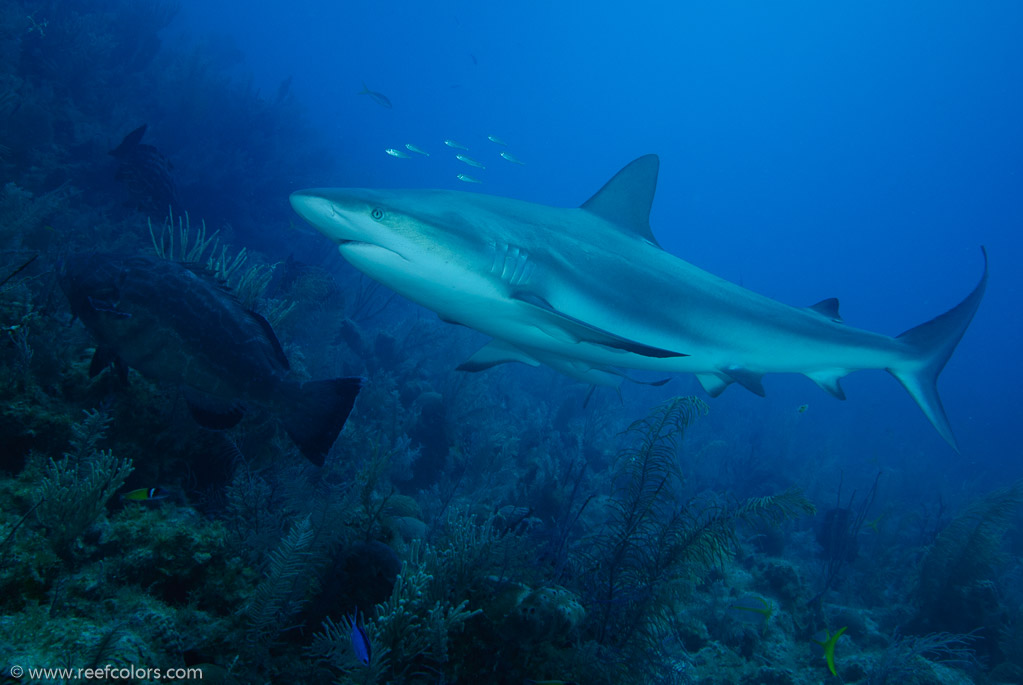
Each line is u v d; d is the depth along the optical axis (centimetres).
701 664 664
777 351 574
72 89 1342
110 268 311
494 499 784
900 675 665
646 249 529
